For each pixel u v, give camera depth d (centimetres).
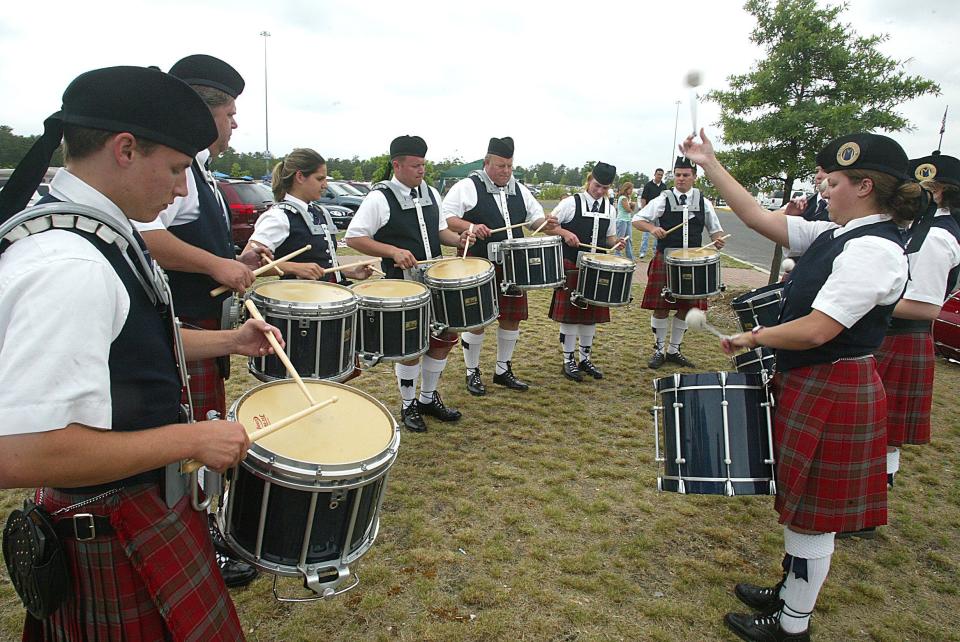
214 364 225
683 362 538
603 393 463
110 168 115
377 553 260
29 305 99
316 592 155
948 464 372
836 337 198
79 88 112
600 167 486
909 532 296
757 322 324
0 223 111
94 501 123
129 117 113
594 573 253
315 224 324
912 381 295
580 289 464
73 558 126
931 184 282
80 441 102
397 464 338
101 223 111
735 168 735
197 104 120
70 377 100
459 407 425
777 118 679
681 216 510
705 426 215
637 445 375
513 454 356
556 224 461
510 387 466
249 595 231
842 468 202
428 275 356
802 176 705
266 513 150
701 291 482
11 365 97
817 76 676
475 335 439
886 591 256
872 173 191
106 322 107
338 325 255
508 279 414
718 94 725
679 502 313
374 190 368
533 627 221
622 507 306
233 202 1046
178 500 133
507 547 267
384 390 449
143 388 118
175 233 213
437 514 291
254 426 166
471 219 430
